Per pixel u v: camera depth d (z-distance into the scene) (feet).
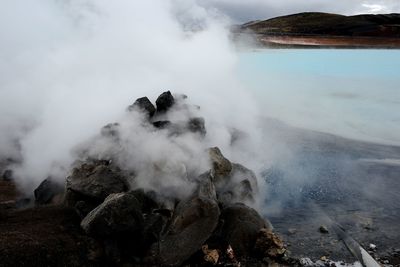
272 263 15.02
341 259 15.55
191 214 15.14
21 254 12.92
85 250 13.85
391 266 15.15
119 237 14.46
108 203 14.16
